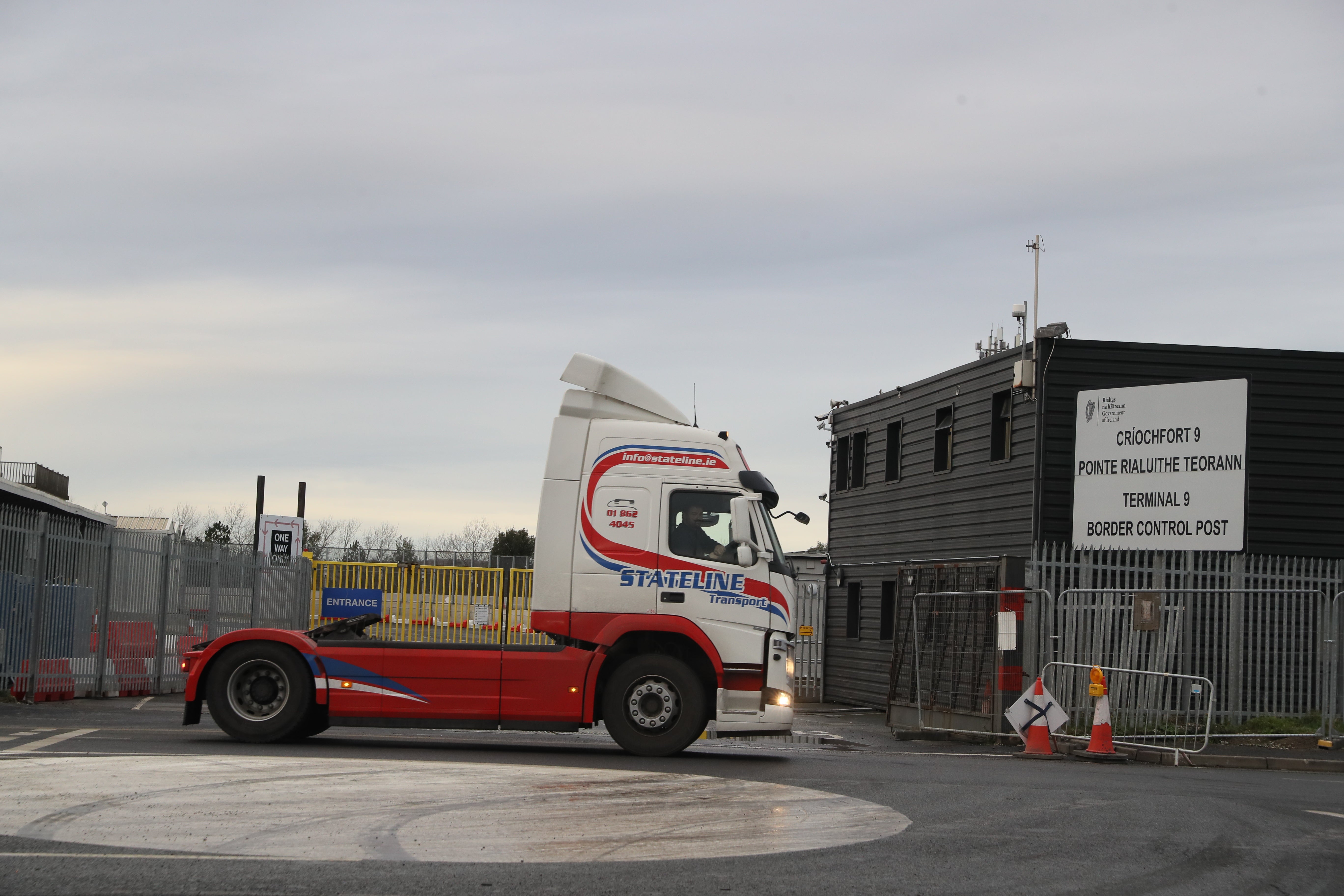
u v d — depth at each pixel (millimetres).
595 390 13734
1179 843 8461
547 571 13344
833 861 7395
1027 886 6918
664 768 12000
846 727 22203
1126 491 20594
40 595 17953
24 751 11680
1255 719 18312
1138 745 16297
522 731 14023
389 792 9594
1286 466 21766
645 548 13312
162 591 21781
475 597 28422
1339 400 22000
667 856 7379
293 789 9594
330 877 6543
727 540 13383
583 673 13156
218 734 14336
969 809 9727
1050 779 12352
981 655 19562
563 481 13484
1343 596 17531
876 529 29625
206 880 6422
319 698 13273
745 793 10172
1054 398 22094
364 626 13945
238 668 13289
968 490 24953
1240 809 10281
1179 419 20109
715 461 13523
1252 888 7105
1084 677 18047
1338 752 16203
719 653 13172
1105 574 20125
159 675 21531
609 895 6344
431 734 16406
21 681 17688
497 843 7598
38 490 33812
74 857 6879
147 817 8172
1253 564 18562
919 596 20875
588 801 9445
